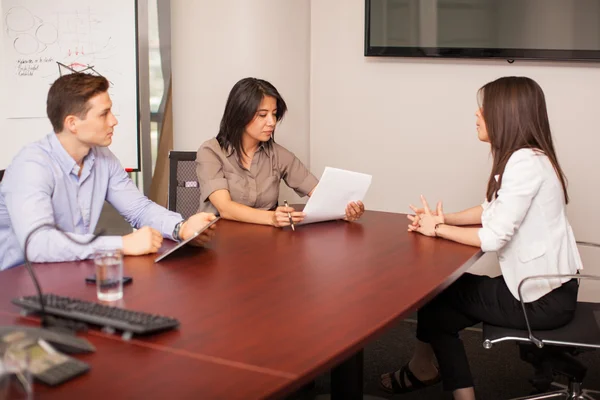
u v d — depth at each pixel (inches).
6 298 67.4
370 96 161.5
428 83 156.5
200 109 159.2
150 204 102.0
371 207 165.6
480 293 94.2
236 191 120.0
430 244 96.0
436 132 157.6
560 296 91.6
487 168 155.2
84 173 97.0
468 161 156.4
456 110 155.5
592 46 142.1
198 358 53.1
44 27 148.8
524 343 93.9
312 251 90.4
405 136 160.2
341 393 92.5
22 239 83.8
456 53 150.4
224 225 107.5
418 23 151.9
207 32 156.5
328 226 107.8
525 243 93.1
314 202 105.7
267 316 63.4
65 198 93.9
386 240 98.0
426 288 73.9
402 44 153.7
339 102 164.2
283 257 86.7
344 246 94.0
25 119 150.6
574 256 96.1
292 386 49.3
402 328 145.0
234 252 89.2
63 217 94.3
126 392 47.1
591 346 87.3
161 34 152.6
